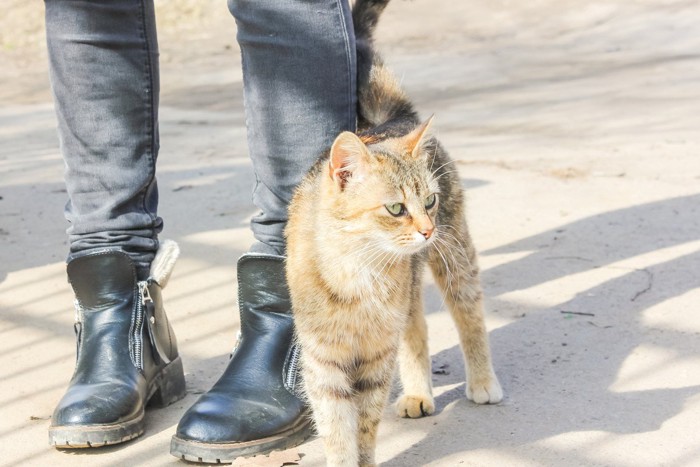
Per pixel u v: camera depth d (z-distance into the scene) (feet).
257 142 9.51
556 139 21.98
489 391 9.76
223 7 46.65
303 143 9.40
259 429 8.79
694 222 15.24
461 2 44.65
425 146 9.84
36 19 45.01
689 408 9.28
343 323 8.46
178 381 10.12
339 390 8.56
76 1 9.31
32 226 16.83
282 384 9.22
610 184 17.76
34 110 30.04
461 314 10.08
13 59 40.06
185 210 17.54
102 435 8.85
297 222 9.07
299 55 9.17
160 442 9.15
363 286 8.44
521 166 19.52
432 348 11.34
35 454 8.96
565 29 39.52
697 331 11.18
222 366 10.95
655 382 9.93
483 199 17.25
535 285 13.03
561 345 11.05
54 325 12.33
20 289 13.71
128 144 9.72
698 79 28.45
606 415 9.25
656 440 8.68
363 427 8.62
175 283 13.84
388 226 8.69
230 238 15.80
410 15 43.32
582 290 12.73
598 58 33.65
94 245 9.79
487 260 14.14
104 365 9.41
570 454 8.52
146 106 9.77
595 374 10.23
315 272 8.54
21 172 21.12
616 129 22.62
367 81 10.53
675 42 35.17
